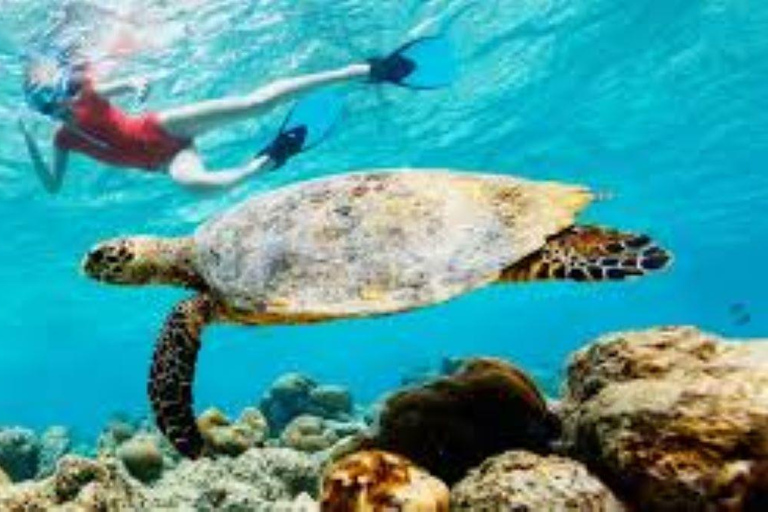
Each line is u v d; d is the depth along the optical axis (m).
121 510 4.79
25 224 26.62
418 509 3.12
